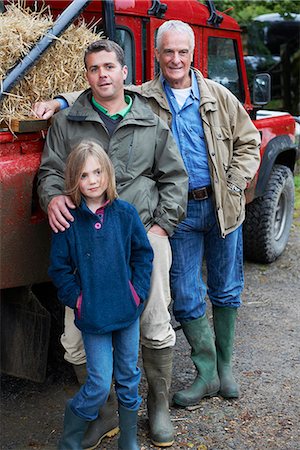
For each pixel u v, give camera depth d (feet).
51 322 12.58
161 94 11.51
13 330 11.25
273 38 42.60
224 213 11.84
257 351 14.83
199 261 12.21
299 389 13.14
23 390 12.77
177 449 11.04
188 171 11.61
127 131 10.39
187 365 14.01
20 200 10.37
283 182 20.15
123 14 14.38
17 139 10.33
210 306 17.67
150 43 15.15
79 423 10.32
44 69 11.32
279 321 16.60
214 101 11.53
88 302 9.75
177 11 16.05
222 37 18.17
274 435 11.51
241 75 19.17
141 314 10.82
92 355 10.00
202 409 12.23
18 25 10.94
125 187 10.37
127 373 10.28
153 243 10.57
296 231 24.13
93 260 9.72
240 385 13.20
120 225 9.85
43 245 10.82
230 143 11.93
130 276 10.03
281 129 19.77
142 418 11.90
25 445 11.05
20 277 10.61
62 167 10.42
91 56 10.12
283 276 19.80
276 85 43.24
